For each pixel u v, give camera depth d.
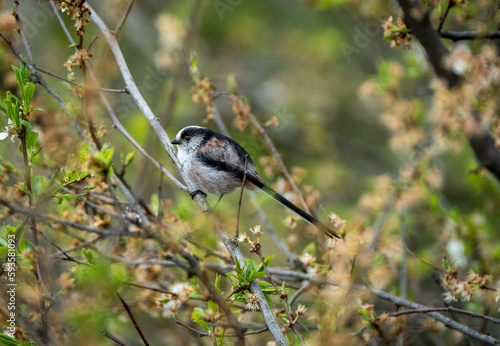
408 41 9.31
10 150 9.55
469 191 14.98
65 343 7.14
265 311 7.22
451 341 10.80
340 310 7.59
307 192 10.89
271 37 19.50
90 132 8.80
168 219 9.05
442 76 9.39
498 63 9.15
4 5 10.59
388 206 10.41
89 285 6.70
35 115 9.88
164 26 10.41
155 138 9.36
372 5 12.14
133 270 8.50
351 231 8.43
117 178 8.47
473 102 9.04
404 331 8.66
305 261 8.57
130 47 18.22
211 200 12.70
